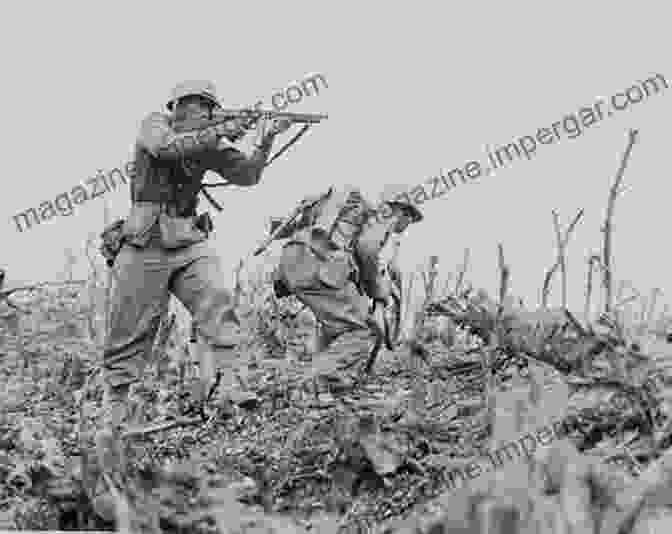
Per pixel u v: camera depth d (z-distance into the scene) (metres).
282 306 10.77
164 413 8.41
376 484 6.22
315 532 5.73
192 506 5.12
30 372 10.39
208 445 7.43
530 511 3.02
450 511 3.06
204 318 7.89
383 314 9.26
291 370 9.09
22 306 11.91
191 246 7.85
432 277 8.24
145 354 7.88
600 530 3.17
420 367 7.31
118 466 5.45
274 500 6.28
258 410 8.07
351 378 8.65
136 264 7.73
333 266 8.97
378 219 9.23
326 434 7.09
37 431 7.53
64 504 5.78
